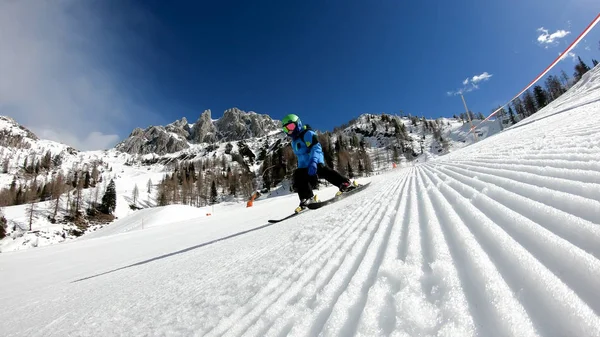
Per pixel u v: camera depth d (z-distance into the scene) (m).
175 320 1.22
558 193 1.33
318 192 11.77
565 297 0.62
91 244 8.81
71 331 1.44
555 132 4.27
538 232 0.98
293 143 5.12
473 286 0.76
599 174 1.45
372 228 1.82
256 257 2.06
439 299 0.74
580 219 0.96
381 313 0.76
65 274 4.43
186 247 4.64
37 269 5.52
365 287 0.97
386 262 1.11
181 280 2.02
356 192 5.27
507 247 0.93
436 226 1.43
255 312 1.06
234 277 1.66
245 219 8.16
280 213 7.52
